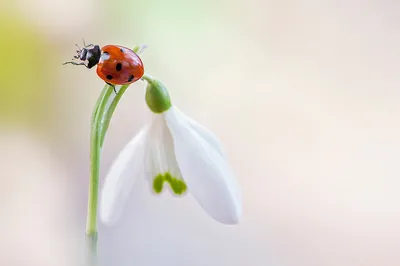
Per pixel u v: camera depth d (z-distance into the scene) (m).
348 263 0.25
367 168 0.28
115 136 0.27
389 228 0.26
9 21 0.27
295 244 0.25
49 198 0.27
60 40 0.28
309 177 0.28
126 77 0.16
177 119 0.16
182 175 0.16
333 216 0.27
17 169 0.27
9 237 0.25
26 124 0.28
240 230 0.26
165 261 0.24
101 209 0.16
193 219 0.26
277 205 0.27
